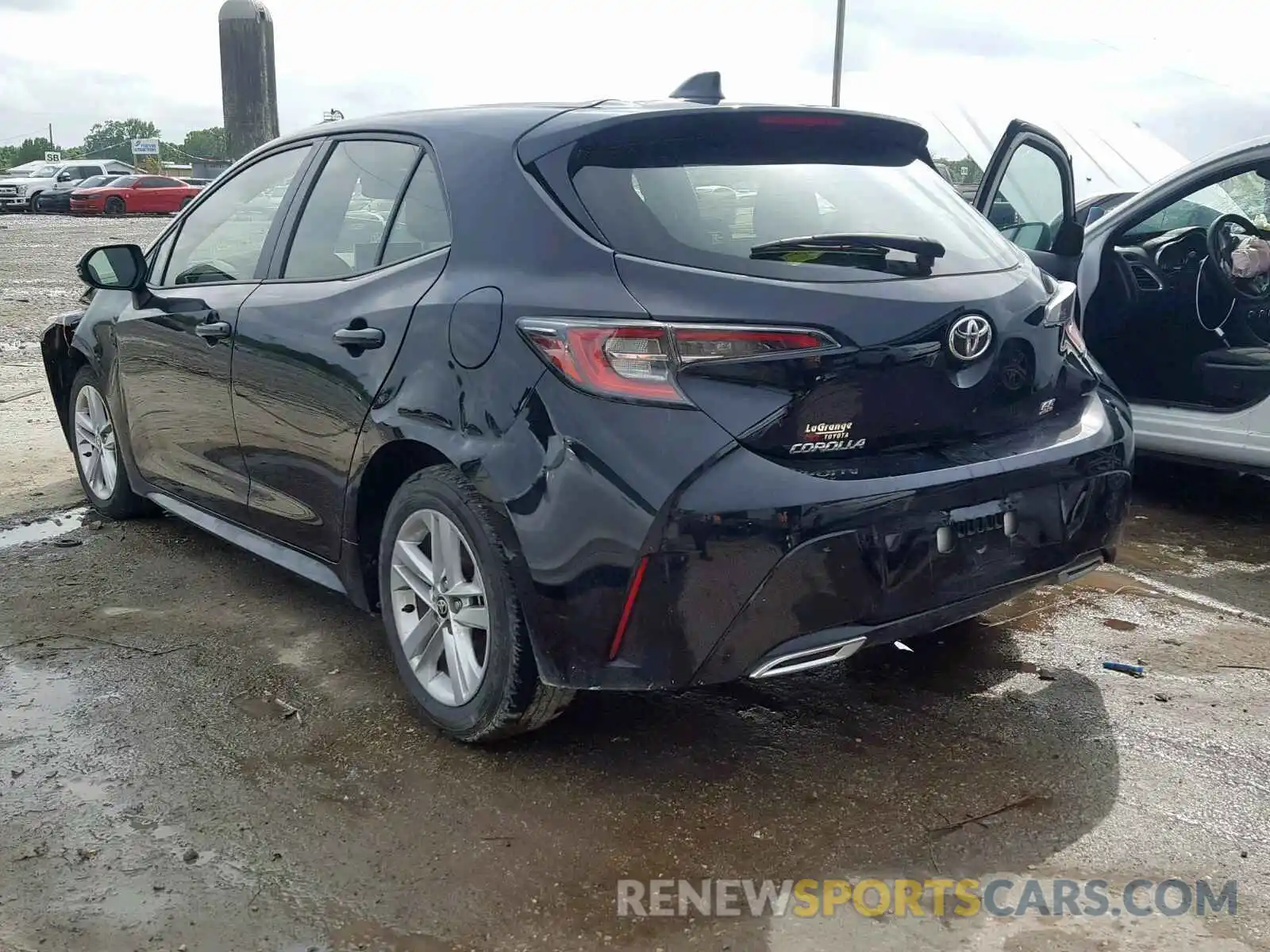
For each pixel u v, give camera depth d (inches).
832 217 118.0
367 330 127.5
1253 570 179.3
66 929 95.1
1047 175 219.3
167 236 182.7
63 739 126.3
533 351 108.0
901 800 113.5
